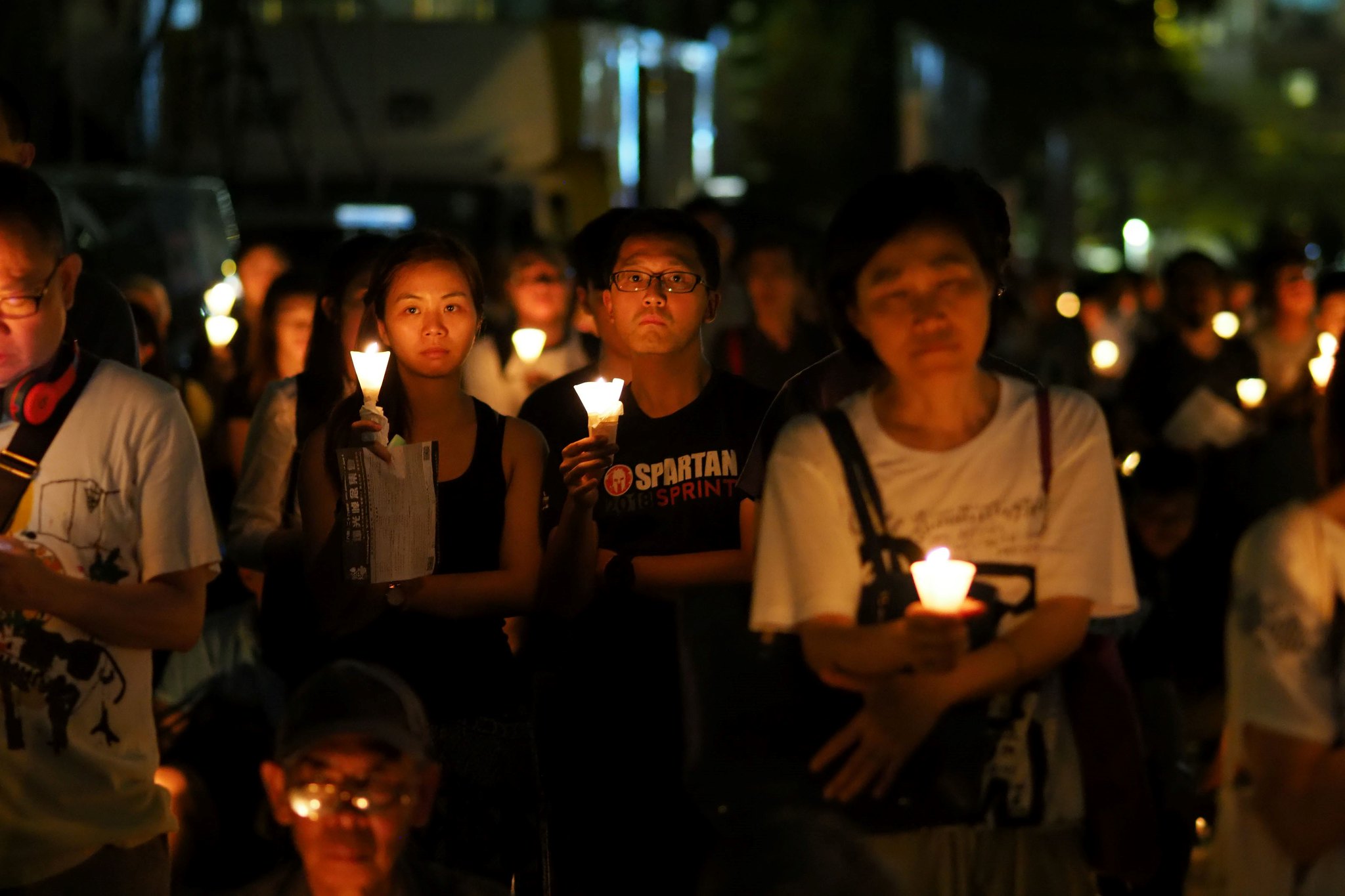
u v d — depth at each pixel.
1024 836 4.07
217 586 7.41
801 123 54.84
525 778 5.61
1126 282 22.11
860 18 55.72
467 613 5.56
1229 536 7.93
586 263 6.75
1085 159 63.06
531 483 5.79
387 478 5.47
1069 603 3.89
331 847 3.99
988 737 3.98
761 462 4.95
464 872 4.62
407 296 5.62
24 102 5.95
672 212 6.29
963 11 56.31
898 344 3.84
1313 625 3.78
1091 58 57.19
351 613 5.52
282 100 21.44
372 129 21.55
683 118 25.20
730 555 5.99
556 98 21.67
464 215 21.62
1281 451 8.91
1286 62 122.88
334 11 24.44
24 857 4.29
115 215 15.48
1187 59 71.38
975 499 3.92
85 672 4.36
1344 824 3.73
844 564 3.94
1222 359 10.84
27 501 4.34
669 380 6.21
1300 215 87.38
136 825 4.46
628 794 6.02
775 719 4.09
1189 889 6.19
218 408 8.38
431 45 21.58
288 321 8.06
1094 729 4.09
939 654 3.57
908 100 46.16
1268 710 3.79
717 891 4.16
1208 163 85.00
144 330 8.58
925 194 3.85
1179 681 7.48
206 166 21.53
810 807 4.03
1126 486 7.66
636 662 6.02
